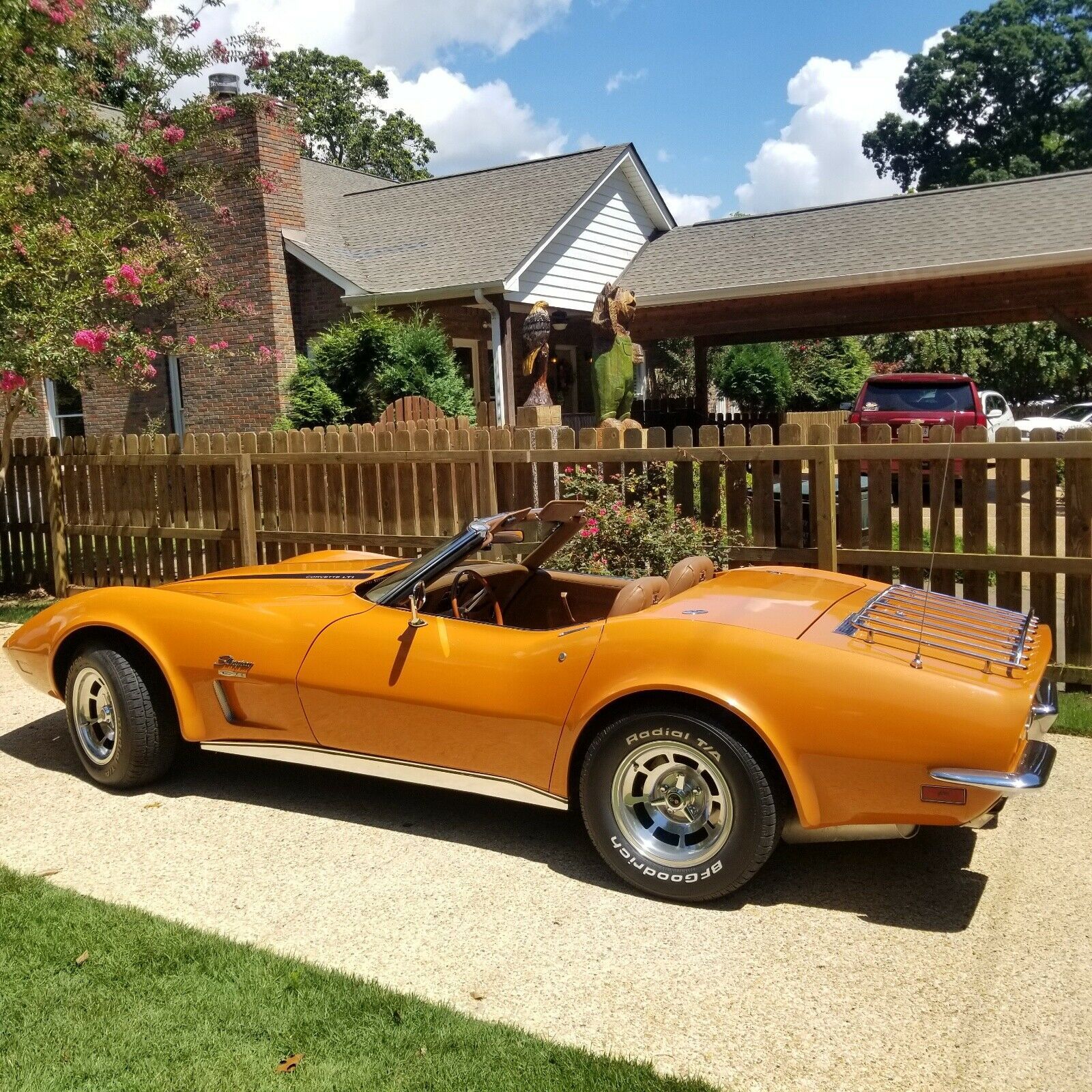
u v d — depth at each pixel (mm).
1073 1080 2471
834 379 27703
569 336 20250
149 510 8672
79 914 3336
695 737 3340
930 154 53094
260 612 4277
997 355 29016
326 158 47844
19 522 9609
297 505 7891
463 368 17656
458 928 3305
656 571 5996
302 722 4145
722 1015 2785
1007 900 3422
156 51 10305
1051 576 5484
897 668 3186
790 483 6039
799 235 17656
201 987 2893
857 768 3182
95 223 9109
